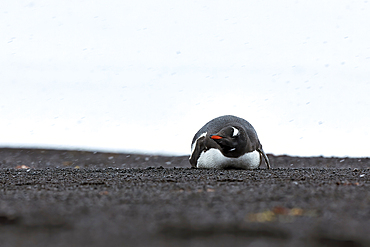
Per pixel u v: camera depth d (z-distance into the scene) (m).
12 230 8.52
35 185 14.30
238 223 8.52
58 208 10.07
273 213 9.27
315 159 27.67
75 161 28.56
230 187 12.60
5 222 9.09
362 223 8.52
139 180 14.98
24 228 8.61
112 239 7.74
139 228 8.35
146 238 7.77
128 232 8.13
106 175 16.80
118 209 9.86
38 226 8.69
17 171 18.70
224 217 8.97
